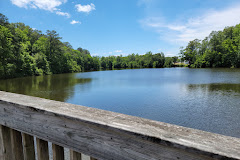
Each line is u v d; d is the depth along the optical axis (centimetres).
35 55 5006
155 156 58
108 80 3216
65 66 6644
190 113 988
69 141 83
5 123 113
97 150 74
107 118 71
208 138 53
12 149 114
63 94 1698
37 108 89
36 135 97
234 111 1009
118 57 12169
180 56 8925
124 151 65
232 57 5959
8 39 3909
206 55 6869
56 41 6191
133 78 3569
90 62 9719
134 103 1259
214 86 2044
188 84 2311
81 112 80
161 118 910
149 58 11806
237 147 47
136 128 61
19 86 2345
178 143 50
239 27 6291
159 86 2197
